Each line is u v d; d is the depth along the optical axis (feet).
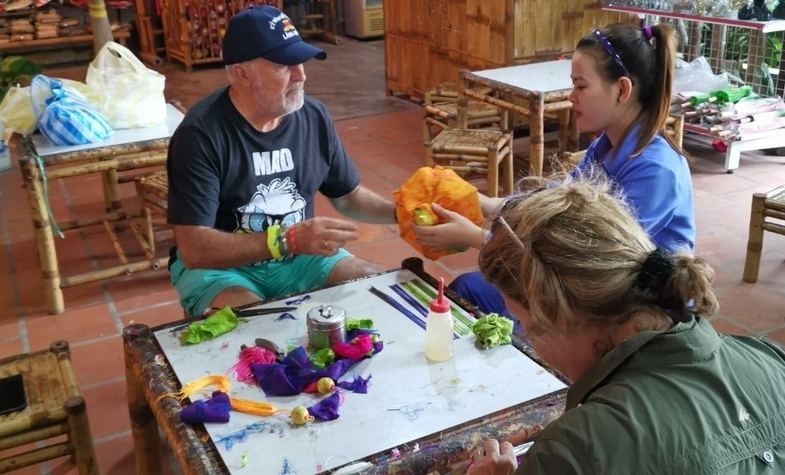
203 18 26.30
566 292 3.44
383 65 26.48
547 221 3.57
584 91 6.76
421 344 5.77
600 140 7.23
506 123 15.46
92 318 10.53
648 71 6.57
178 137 7.13
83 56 28.09
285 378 5.19
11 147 18.24
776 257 11.66
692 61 17.39
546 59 17.15
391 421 4.89
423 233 6.54
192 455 4.64
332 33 30.89
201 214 7.07
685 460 3.14
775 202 10.44
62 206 14.69
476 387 5.22
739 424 3.29
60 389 6.14
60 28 26.68
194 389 5.27
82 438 5.88
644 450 3.13
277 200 7.61
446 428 4.81
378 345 5.68
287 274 7.78
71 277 10.99
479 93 14.11
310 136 7.70
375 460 4.54
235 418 4.98
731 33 17.35
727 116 15.21
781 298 10.50
